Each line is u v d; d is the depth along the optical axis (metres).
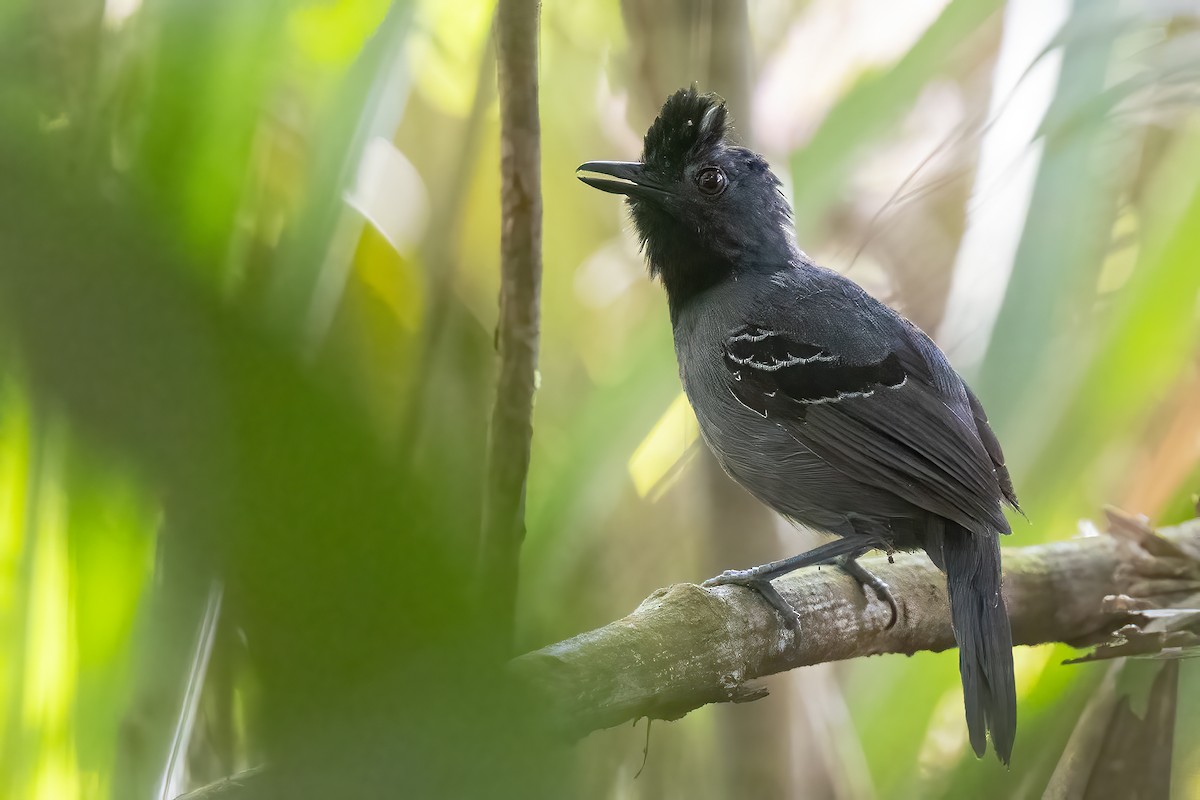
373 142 3.77
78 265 1.52
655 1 3.83
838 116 3.83
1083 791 3.77
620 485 3.82
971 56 3.88
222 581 1.54
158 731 3.69
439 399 3.73
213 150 3.20
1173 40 3.79
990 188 3.80
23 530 3.69
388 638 1.58
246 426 1.52
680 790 3.83
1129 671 3.77
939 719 3.83
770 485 3.81
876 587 3.79
